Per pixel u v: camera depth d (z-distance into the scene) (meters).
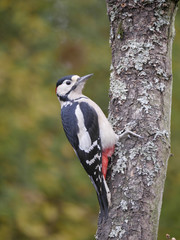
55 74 15.27
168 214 12.02
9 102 13.61
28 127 13.22
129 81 7.87
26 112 13.46
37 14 16.47
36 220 12.25
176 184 12.95
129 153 7.55
